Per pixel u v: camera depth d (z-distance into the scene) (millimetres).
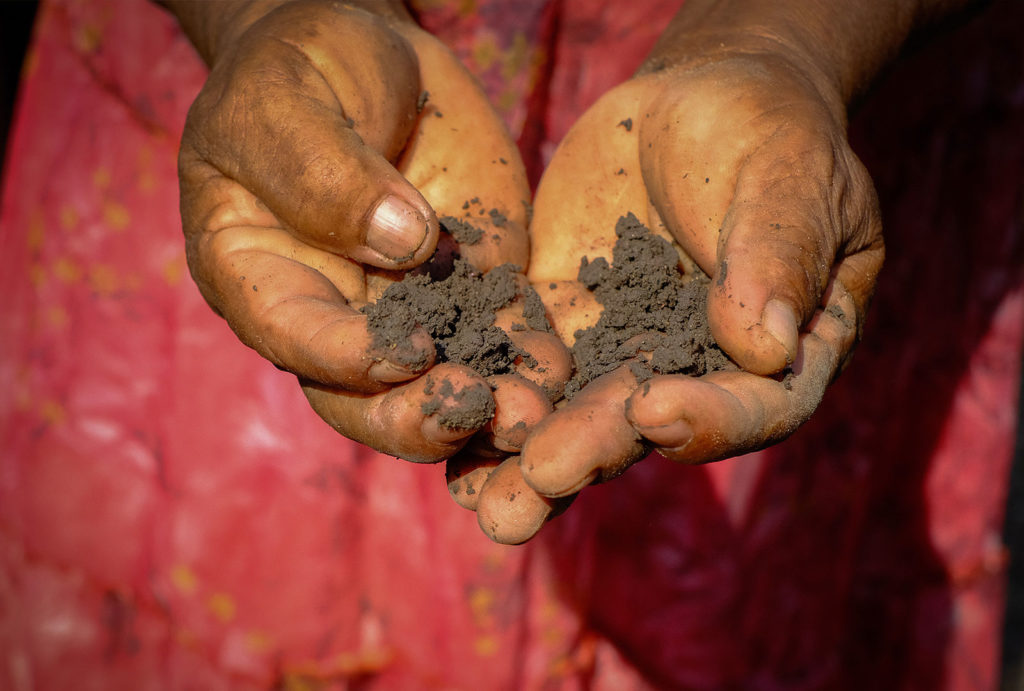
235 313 360
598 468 325
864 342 602
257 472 553
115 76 548
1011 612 906
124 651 587
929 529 659
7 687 604
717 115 379
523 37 524
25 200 571
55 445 569
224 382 551
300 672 578
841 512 603
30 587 584
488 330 366
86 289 559
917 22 474
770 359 336
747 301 339
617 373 351
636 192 416
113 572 577
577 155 422
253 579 563
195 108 384
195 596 569
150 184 549
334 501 553
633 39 531
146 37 541
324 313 345
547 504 335
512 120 535
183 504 558
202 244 375
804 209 354
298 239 374
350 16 399
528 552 562
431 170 418
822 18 438
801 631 612
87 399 565
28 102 566
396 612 573
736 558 586
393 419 336
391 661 582
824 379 354
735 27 431
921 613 673
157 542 566
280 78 371
